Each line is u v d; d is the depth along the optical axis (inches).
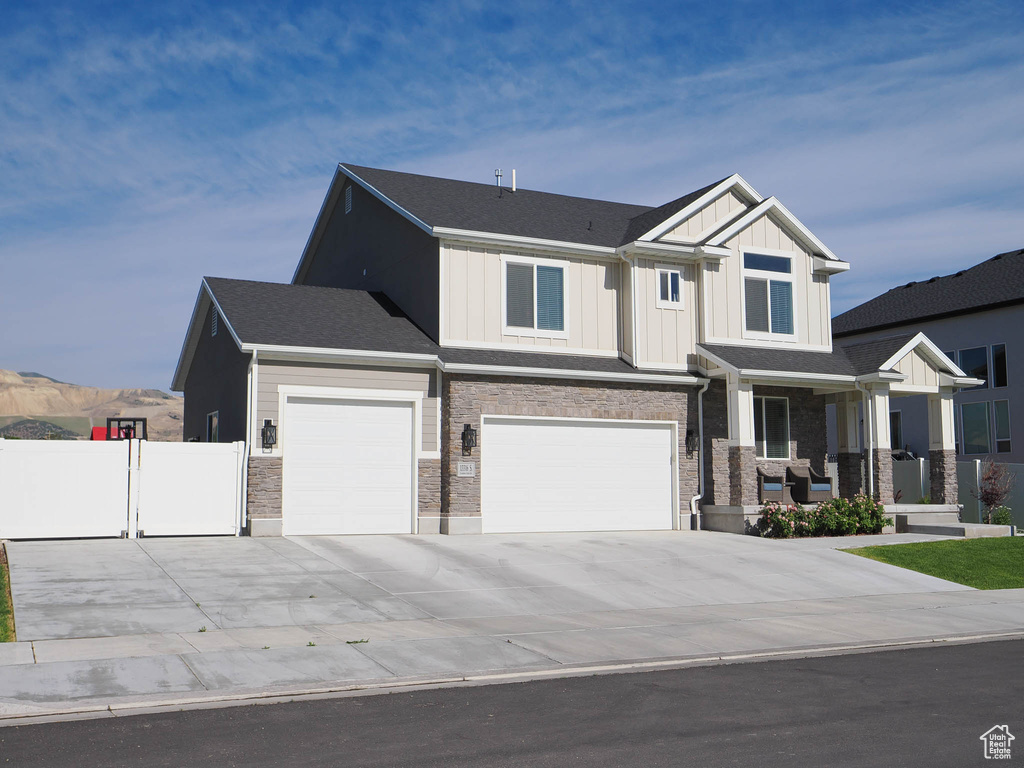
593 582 629.9
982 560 764.0
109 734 295.7
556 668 403.2
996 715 328.2
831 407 1473.9
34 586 532.7
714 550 756.6
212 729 303.0
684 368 930.1
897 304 1524.4
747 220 959.0
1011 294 1299.2
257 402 748.6
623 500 884.0
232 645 426.0
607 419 877.2
